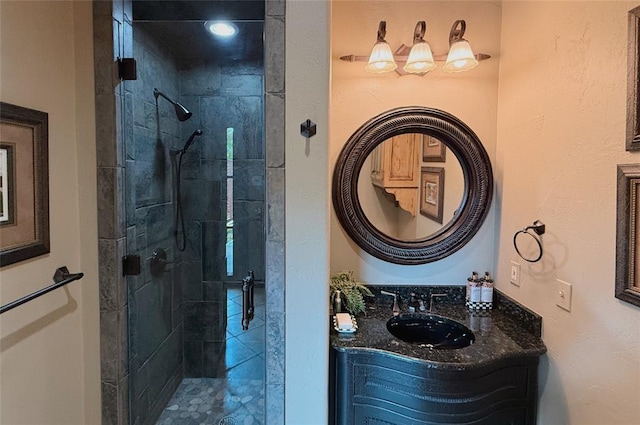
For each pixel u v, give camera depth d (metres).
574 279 1.46
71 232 1.53
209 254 1.82
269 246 1.56
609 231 1.30
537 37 1.68
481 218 2.04
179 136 1.78
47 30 1.38
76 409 1.58
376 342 1.64
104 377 1.63
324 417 1.61
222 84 1.75
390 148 2.03
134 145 1.75
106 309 1.62
